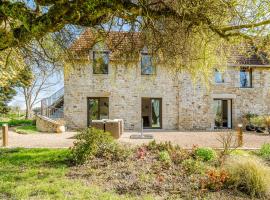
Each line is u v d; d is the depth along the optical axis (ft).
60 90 80.18
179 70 22.82
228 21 16.81
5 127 43.78
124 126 73.20
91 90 72.54
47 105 78.07
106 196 19.54
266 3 16.10
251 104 77.25
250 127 73.36
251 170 21.40
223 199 19.61
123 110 73.20
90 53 24.56
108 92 72.90
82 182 22.89
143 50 20.71
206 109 75.51
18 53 23.93
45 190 20.62
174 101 74.84
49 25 14.49
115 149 30.68
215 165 27.17
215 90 75.82
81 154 29.50
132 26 18.62
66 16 14.57
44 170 26.43
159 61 21.57
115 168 26.86
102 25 18.62
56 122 67.46
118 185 22.20
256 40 18.42
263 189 20.68
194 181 22.81
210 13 15.89
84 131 31.68
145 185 22.08
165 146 33.47
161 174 24.88
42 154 33.71
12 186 21.63
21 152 35.58
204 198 19.56
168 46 18.39
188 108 75.00
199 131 71.20
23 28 15.44
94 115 73.56
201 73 25.99
